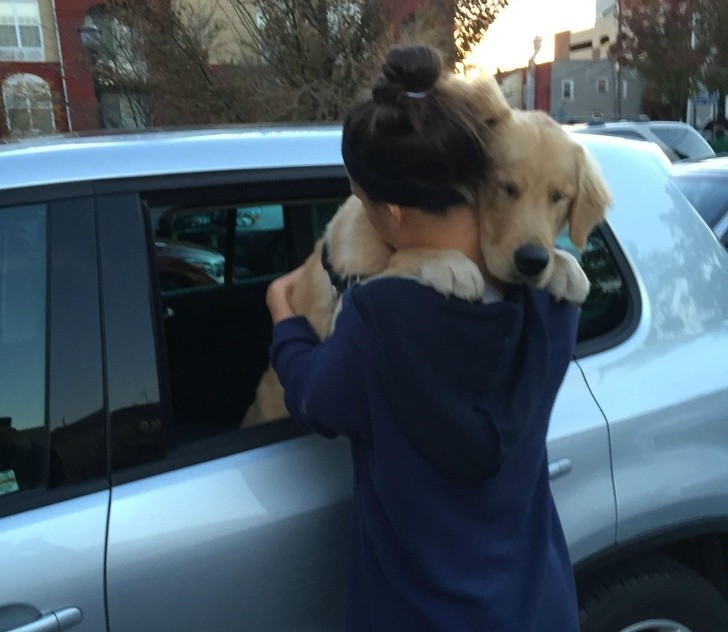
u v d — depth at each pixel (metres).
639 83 31.81
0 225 1.50
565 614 1.42
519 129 1.49
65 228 1.53
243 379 2.06
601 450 1.90
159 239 2.13
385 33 7.99
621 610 1.98
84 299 1.51
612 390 1.95
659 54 28.64
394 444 1.28
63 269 1.51
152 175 1.63
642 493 1.95
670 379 2.03
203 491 1.55
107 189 1.58
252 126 2.02
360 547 1.44
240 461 1.61
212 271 2.27
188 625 1.51
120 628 1.45
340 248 1.54
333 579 1.66
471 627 1.27
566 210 1.57
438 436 1.25
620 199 2.16
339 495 1.65
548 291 1.41
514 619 1.30
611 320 2.04
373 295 1.24
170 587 1.49
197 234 2.23
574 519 1.86
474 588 1.29
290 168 1.75
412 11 8.30
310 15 8.17
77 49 10.12
